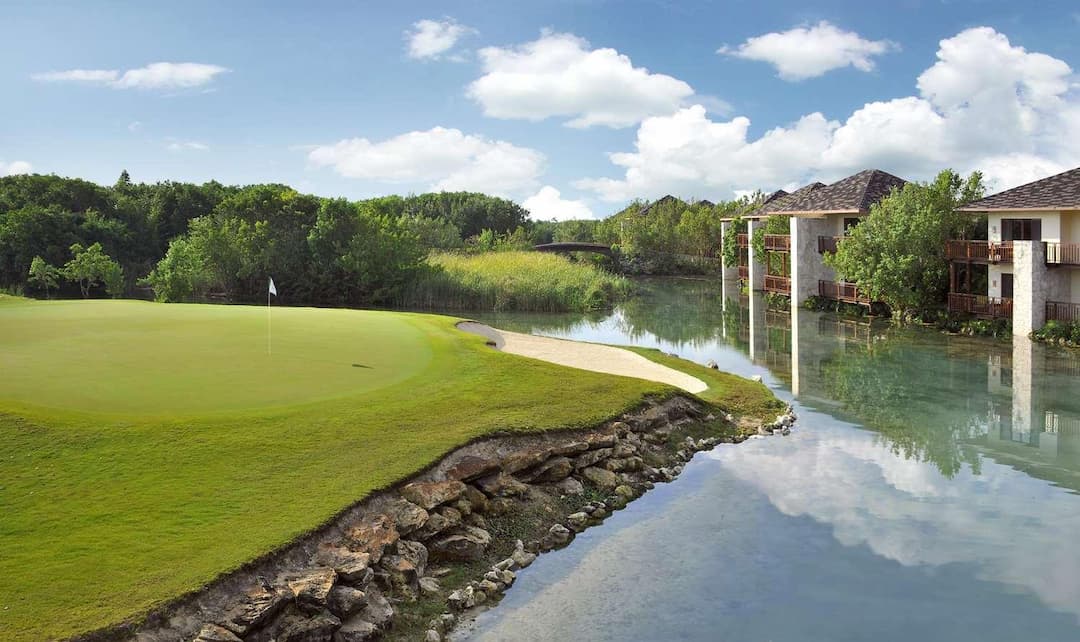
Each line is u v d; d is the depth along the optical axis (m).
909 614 11.33
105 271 58.09
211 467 12.97
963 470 17.45
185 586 9.64
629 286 62.94
